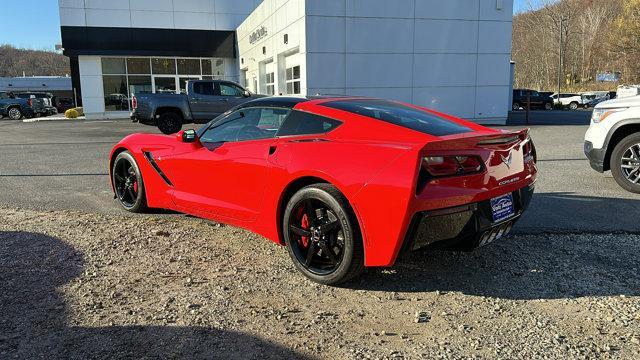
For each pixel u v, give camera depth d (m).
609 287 3.52
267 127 4.08
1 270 3.79
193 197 4.61
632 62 65.25
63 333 2.87
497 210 3.42
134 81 26.86
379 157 3.19
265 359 2.61
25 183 7.36
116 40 25.62
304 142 3.65
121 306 3.21
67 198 6.28
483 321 3.04
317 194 3.42
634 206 5.67
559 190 6.53
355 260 3.32
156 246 4.37
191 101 15.54
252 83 23.73
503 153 3.48
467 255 4.15
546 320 3.04
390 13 16.38
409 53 16.77
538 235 4.65
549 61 86.88
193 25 26.77
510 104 35.69
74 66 32.94
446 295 3.40
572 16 85.44
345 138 3.48
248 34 23.88
